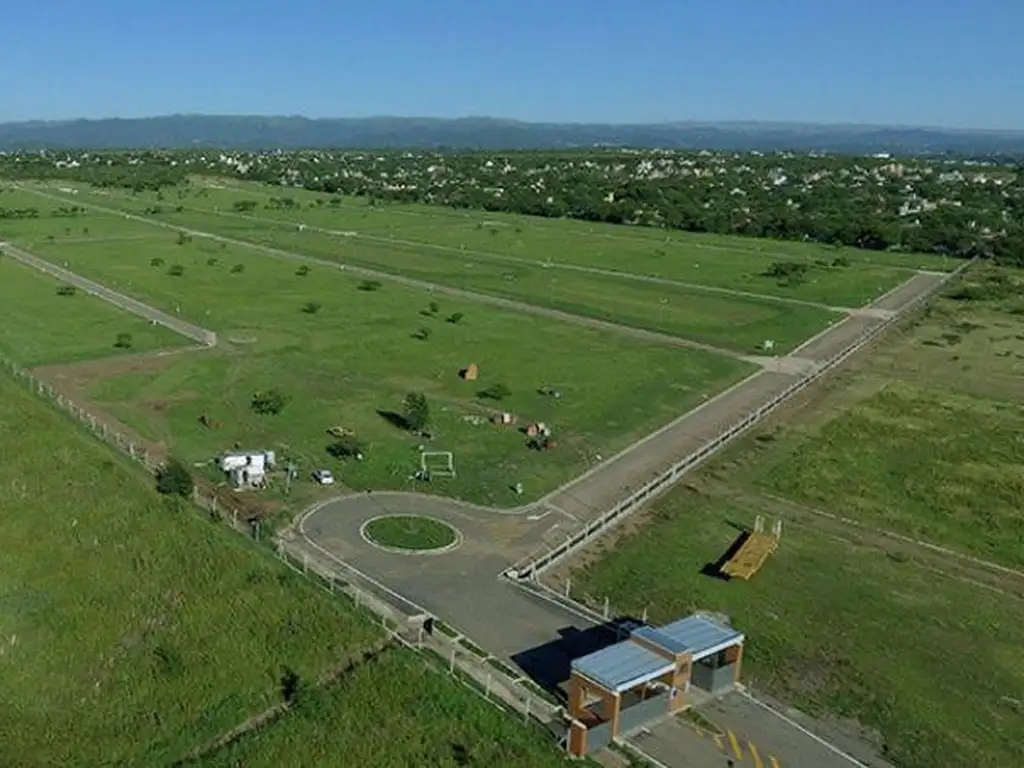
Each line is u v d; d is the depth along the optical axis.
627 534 59.81
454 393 87.19
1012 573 57.22
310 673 42.53
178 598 48.53
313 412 79.75
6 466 63.38
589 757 37.75
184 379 87.94
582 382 92.56
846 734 40.84
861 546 59.84
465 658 44.12
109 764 37.84
